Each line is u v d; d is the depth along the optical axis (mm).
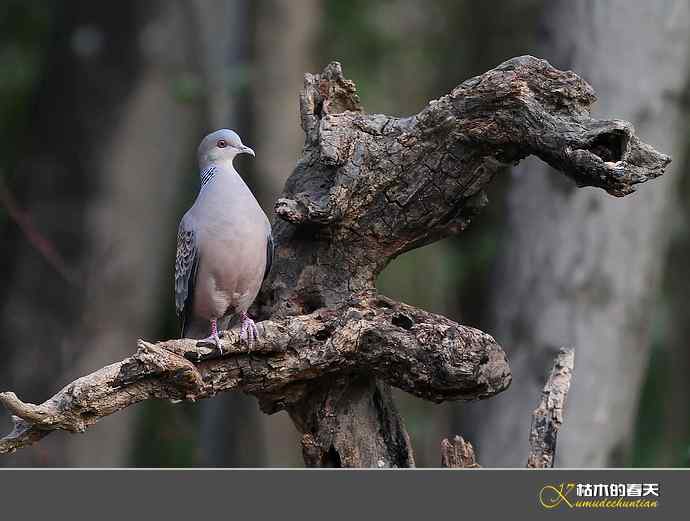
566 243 12398
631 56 12266
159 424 18531
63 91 16672
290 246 8445
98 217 16469
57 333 16172
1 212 17219
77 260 16375
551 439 7758
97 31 16750
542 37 12891
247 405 16719
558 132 7230
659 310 19500
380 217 8039
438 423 19688
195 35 17219
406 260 19734
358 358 7699
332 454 8141
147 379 7016
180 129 17391
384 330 7645
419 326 7680
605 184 7059
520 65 7500
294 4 16781
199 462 17141
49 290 16219
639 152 7066
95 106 16625
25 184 16625
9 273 16438
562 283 12367
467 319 20844
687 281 20438
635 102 12234
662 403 20453
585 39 12430
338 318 7738
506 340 12680
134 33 16766
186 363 7012
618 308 12297
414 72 22438
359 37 21688
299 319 7715
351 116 8031
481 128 7586
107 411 6930
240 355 7438
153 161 16984
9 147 20391
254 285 8531
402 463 8195
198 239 8531
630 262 12312
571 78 7430
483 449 12625
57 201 16500
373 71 21938
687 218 19844
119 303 16531
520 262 12641
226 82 16672
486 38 21859
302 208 7895
